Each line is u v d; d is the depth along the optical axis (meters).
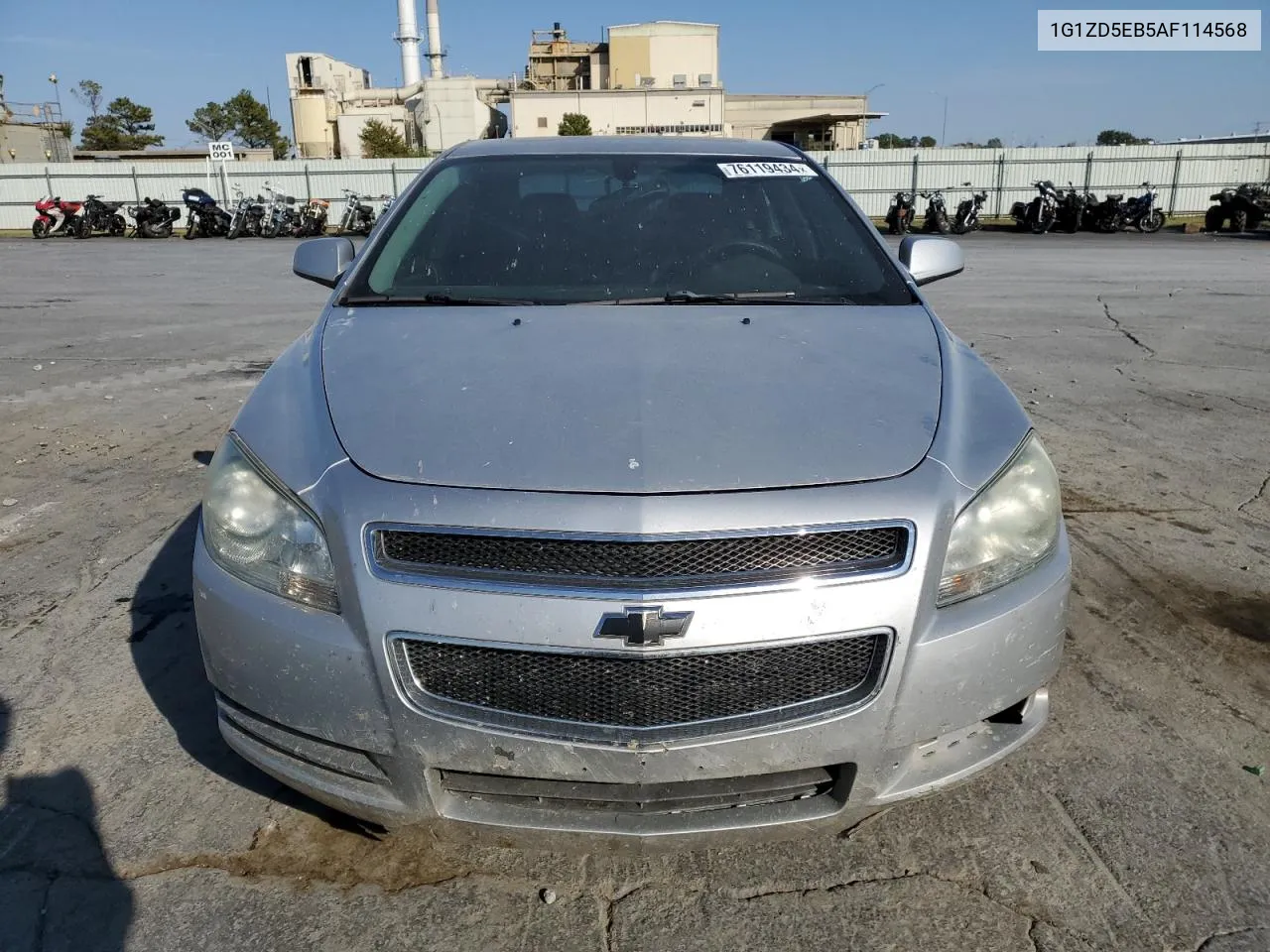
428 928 1.93
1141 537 3.96
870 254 2.91
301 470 1.87
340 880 2.06
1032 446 2.07
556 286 2.70
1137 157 29.09
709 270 2.77
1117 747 2.54
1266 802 2.31
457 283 2.72
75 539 3.89
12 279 14.30
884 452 1.87
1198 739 2.57
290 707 1.81
